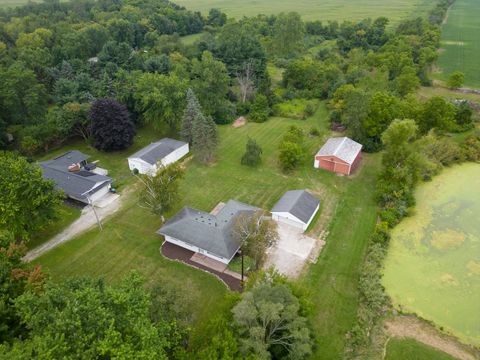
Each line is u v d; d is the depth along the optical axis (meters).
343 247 47.19
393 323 38.25
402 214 52.91
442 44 147.25
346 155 62.47
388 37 140.12
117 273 42.94
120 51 100.56
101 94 79.69
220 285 41.34
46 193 45.50
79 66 96.69
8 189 42.97
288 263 44.53
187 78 84.94
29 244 47.03
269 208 54.09
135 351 23.34
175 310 31.61
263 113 84.56
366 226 50.91
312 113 87.12
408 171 57.34
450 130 73.06
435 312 39.75
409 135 56.59
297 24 129.50
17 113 71.25
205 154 64.56
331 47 142.62
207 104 79.31
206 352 26.70
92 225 50.62
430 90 101.56
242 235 42.62
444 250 48.16
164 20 143.50
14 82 69.19
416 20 154.62
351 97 70.25
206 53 93.12
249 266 43.69
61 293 26.75
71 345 22.91
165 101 70.44
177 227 46.47
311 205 52.09
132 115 76.50
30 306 26.14
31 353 22.16
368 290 39.62
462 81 97.31
